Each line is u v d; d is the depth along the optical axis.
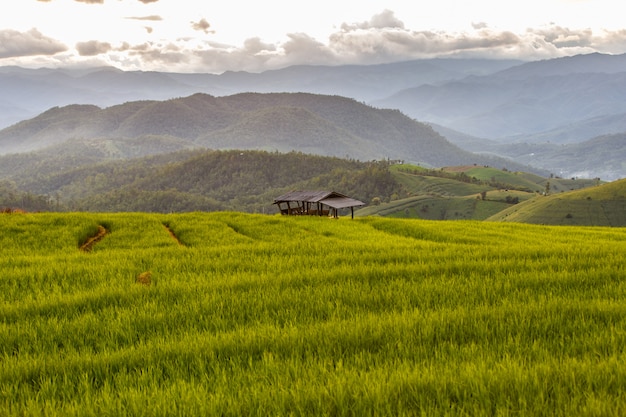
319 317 8.36
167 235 30.02
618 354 5.58
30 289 12.04
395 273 12.41
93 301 10.00
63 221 32.44
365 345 6.41
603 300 8.55
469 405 4.22
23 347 7.06
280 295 9.89
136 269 14.66
